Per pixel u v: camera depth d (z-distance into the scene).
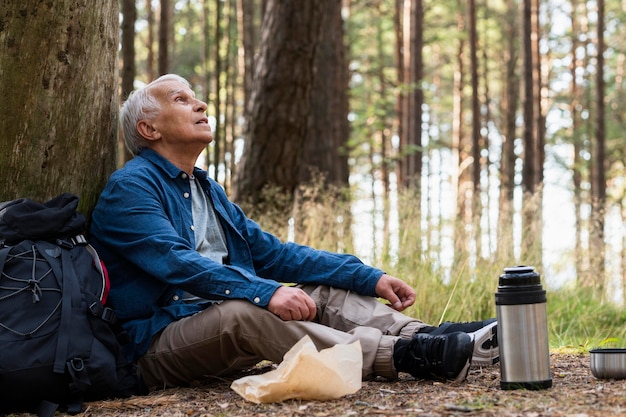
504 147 25.55
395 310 3.16
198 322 2.86
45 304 2.59
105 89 3.33
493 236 6.51
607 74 25.80
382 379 2.92
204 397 2.76
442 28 23.69
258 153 8.55
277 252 3.34
